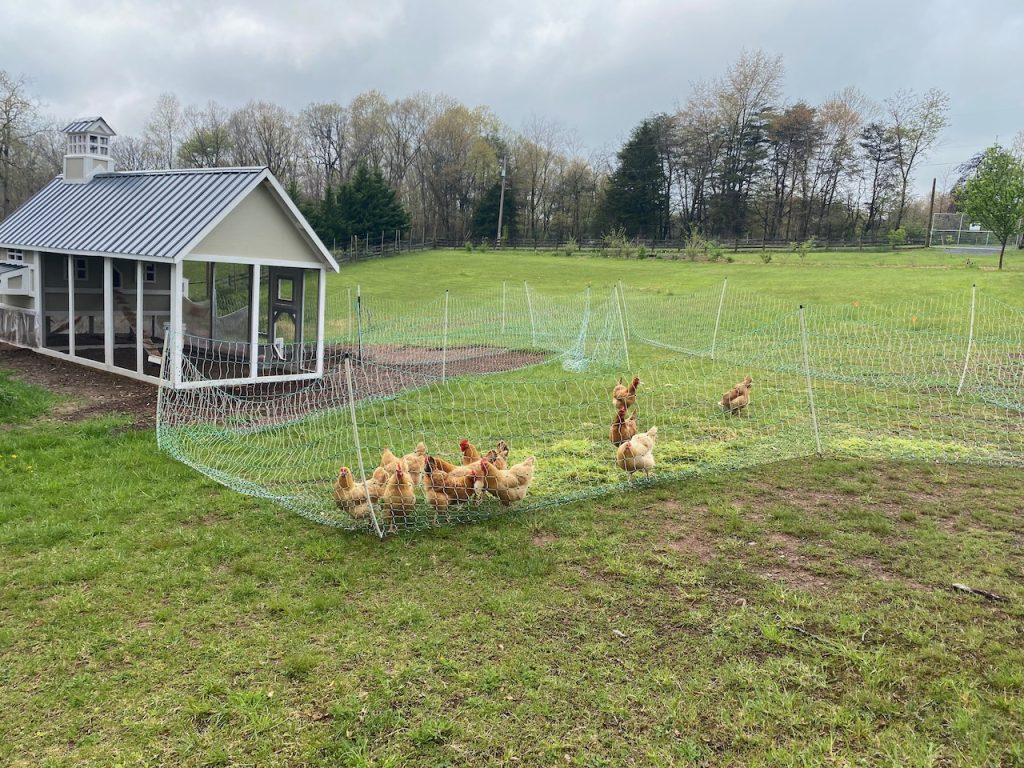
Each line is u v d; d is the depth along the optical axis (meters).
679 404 10.80
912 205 65.19
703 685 3.89
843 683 3.90
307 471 7.62
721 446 8.52
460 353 16.08
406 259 50.78
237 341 13.95
